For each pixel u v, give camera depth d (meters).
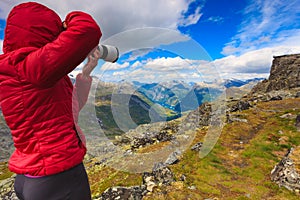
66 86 1.55
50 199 1.50
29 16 1.33
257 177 10.75
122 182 9.38
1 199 11.40
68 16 1.39
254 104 34.03
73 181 1.57
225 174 10.73
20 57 1.28
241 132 19.92
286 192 9.11
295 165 10.13
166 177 8.99
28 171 1.46
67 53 1.23
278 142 16.72
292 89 47.19
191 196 8.02
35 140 1.42
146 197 7.70
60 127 1.47
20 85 1.33
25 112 1.37
